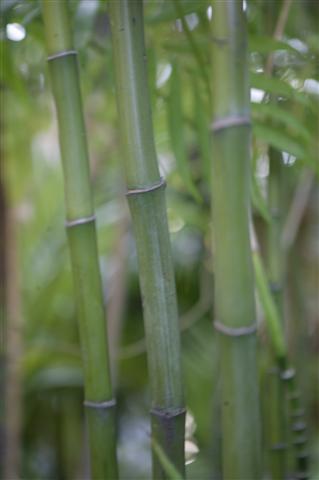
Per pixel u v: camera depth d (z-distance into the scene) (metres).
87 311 0.92
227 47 0.89
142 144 0.84
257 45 1.03
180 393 0.88
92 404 0.93
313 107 1.21
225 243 0.91
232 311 0.92
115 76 0.84
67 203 0.91
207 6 1.04
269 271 1.16
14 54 1.18
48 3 0.88
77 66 0.89
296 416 1.17
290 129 1.22
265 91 1.05
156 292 0.86
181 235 2.24
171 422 0.88
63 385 2.19
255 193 1.05
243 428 0.93
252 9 1.19
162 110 1.42
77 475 2.17
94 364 0.92
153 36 1.16
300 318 1.57
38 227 2.14
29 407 2.28
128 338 2.24
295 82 1.18
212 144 0.91
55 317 2.30
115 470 0.94
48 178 2.15
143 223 0.85
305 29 1.18
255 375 0.93
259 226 1.58
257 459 0.94
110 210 2.10
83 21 1.07
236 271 0.91
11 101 1.51
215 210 0.91
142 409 2.33
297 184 1.51
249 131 0.90
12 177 1.90
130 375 2.23
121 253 1.81
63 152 0.90
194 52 1.01
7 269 1.96
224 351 0.93
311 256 2.14
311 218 2.07
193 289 2.23
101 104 1.61
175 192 1.74
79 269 0.91
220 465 1.44
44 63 1.34
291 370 1.14
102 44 1.24
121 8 0.83
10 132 1.70
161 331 0.87
